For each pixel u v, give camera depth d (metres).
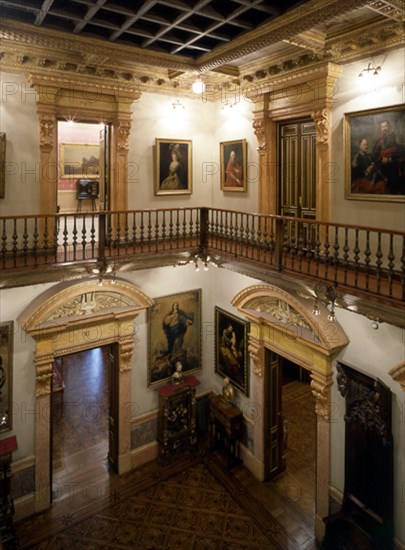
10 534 7.96
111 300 9.58
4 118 8.70
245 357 10.09
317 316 7.85
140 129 10.56
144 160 10.73
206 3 6.48
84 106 9.65
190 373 11.20
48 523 8.58
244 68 9.77
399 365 6.64
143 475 10.02
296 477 9.93
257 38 7.52
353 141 8.04
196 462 10.47
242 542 8.10
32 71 8.75
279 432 9.94
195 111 11.38
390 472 6.95
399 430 6.85
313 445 11.03
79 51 8.22
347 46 7.70
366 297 6.41
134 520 8.65
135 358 10.17
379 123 7.56
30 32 7.52
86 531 8.37
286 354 8.91
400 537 6.93
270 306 9.19
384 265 7.73
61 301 8.75
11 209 8.95
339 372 7.73
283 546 8.02
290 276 7.70
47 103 9.03
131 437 10.23
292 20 6.76
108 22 7.33
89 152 15.88
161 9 7.14
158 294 10.45
